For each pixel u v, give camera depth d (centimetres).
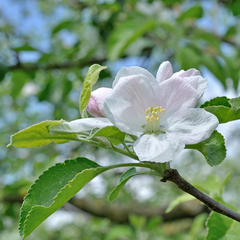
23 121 113
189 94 28
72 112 88
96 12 74
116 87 28
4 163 101
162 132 28
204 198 27
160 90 28
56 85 76
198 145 27
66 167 28
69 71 77
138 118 28
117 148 28
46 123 27
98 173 28
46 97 77
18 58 71
